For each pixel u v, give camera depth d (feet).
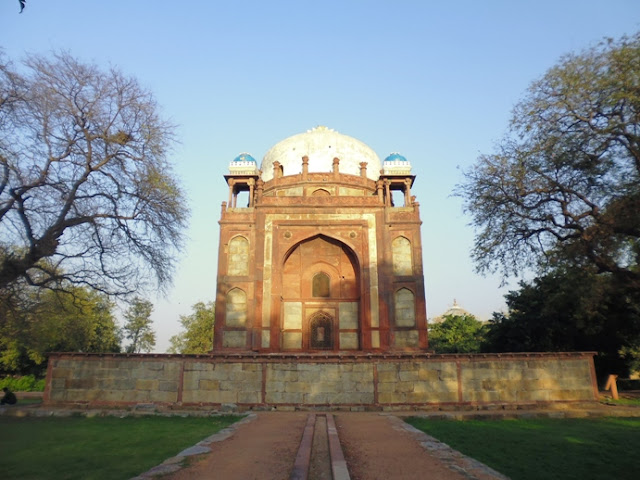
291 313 61.00
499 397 42.32
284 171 74.38
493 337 69.72
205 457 20.44
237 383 41.96
